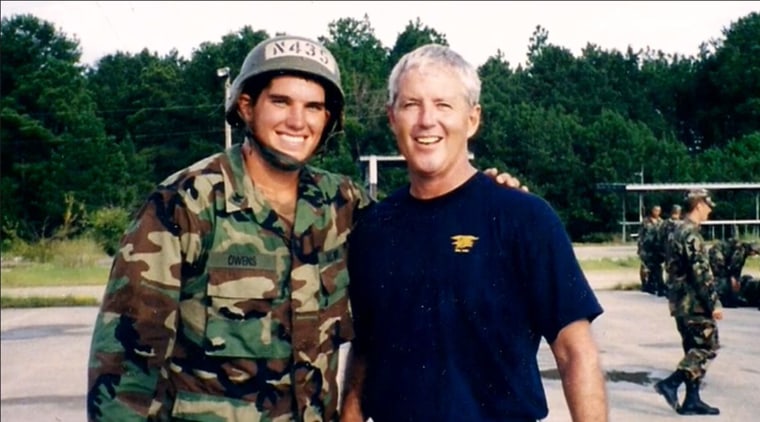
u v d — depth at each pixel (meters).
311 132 2.76
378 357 2.67
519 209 2.56
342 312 2.76
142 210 2.65
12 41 36.50
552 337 2.57
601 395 2.50
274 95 2.70
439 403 2.53
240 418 2.58
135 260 2.58
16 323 13.31
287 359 2.64
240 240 2.63
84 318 13.88
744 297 3.36
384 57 34.50
